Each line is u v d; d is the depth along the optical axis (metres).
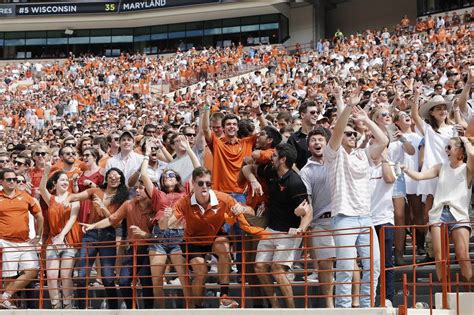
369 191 9.84
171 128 17.88
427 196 11.84
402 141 12.30
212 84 38.72
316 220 10.23
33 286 12.60
